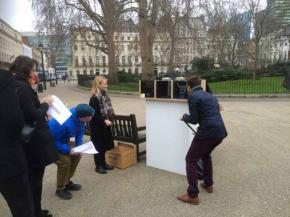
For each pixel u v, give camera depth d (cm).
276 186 472
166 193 457
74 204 429
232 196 441
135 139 593
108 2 2686
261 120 1048
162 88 525
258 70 3191
